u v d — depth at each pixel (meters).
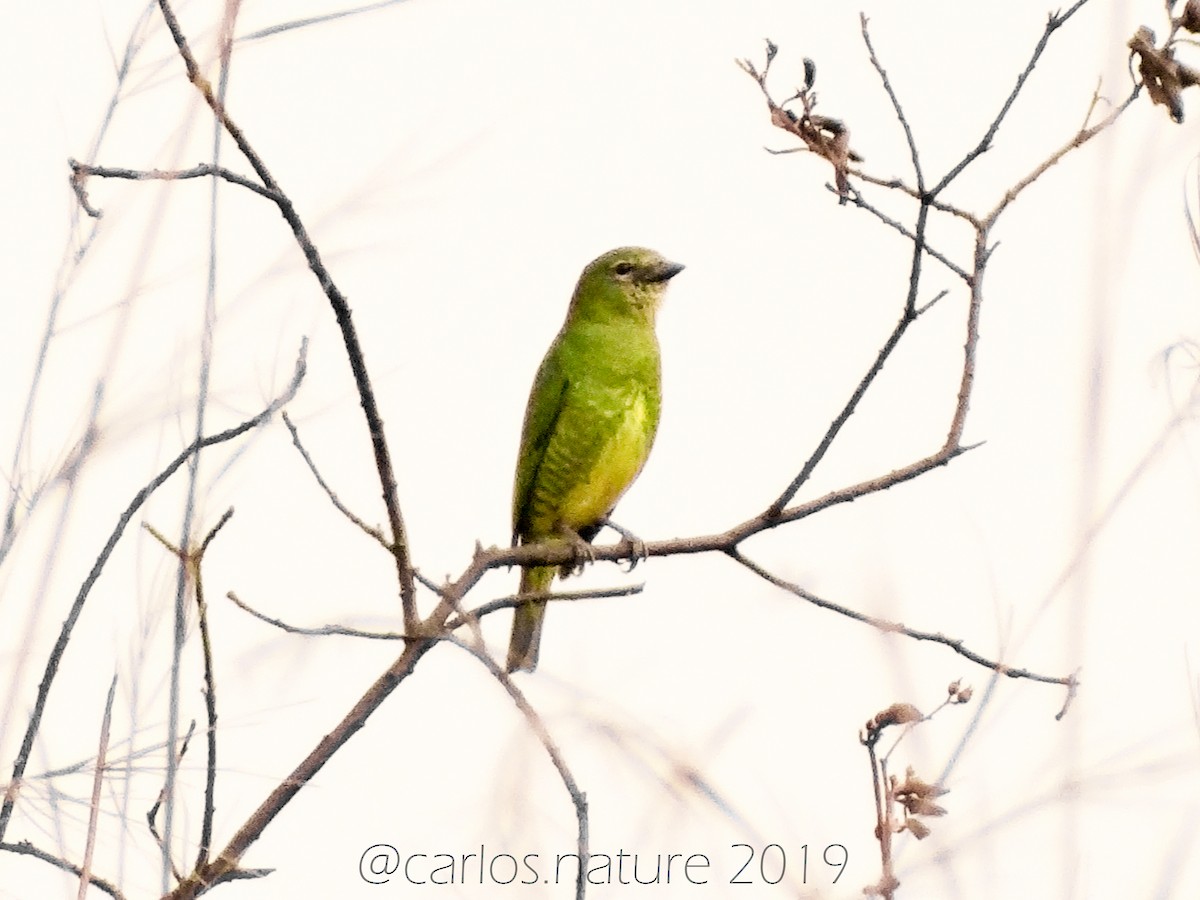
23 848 5.38
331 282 4.82
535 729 4.74
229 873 5.38
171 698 5.52
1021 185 5.61
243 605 5.16
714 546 6.32
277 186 4.64
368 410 5.14
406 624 5.42
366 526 5.34
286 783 5.50
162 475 5.34
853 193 5.41
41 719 5.39
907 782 5.39
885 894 5.35
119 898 5.41
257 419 5.39
